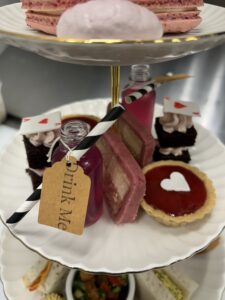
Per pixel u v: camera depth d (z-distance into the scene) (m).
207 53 0.40
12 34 0.15
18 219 0.20
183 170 0.23
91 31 0.15
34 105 0.42
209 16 0.23
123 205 0.21
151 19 0.15
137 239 0.21
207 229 0.21
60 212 0.19
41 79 0.44
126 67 0.42
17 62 0.45
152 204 0.21
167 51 0.15
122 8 0.15
